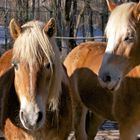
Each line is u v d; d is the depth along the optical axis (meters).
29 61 5.18
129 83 6.55
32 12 20.94
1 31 23.33
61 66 5.97
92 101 7.66
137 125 6.58
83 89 7.89
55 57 5.52
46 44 5.29
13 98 5.89
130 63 5.95
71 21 18.44
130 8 5.98
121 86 6.62
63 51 16.09
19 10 19.98
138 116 6.50
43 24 5.65
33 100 5.08
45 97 5.32
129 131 6.59
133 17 5.89
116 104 6.75
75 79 8.15
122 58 5.79
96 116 8.49
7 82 6.12
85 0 19.94
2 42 22.03
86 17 23.41
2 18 22.22
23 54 5.20
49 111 5.77
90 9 21.89
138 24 5.91
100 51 8.10
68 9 18.28
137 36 5.89
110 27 5.89
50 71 5.33
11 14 20.86
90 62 7.96
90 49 8.35
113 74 5.68
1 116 6.09
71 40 16.86
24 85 5.13
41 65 5.21
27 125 5.14
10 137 5.99
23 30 5.54
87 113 8.58
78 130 8.34
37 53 5.22
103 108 7.39
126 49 5.81
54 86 5.57
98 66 7.68
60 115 5.93
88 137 8.64
